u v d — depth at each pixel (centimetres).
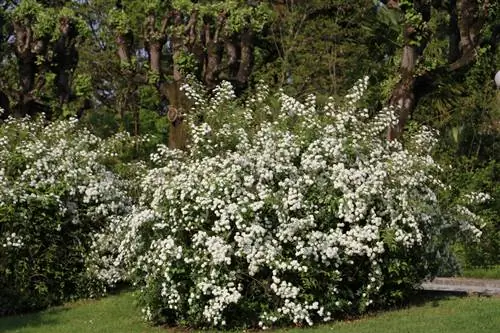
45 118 1462
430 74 1404
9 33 1820
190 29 1505
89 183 1155
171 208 870
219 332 838
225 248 814
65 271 1128
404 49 1405
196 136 936
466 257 1581
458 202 1017
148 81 1508
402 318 855
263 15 1555
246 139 911
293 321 845
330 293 861
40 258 1095
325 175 880
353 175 873
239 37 1551
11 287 1070
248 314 852
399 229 885
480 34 1489
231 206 830
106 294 1161
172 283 852
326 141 884
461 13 1473
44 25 1465
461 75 1811
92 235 1159
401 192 906
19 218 1059
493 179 1800
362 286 898
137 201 1206
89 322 935
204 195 852
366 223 889
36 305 1095
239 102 1112
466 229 1007
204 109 998
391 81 1417
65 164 1134
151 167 1292
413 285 966
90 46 2339
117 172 1253
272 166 870
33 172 1095
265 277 855
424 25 1364
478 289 1203
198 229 865
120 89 2388
